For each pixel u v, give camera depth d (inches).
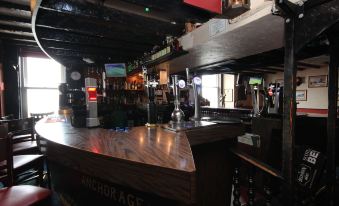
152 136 61.3
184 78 107.9
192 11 74.3
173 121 85.5
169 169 34.0
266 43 98.7
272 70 298.8
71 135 63.4
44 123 97.2
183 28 111.7
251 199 65.7
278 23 70.9
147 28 102.7
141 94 229.3
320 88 299.3
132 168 38.1
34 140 131.3
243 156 64.6
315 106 304.8
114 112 81.0
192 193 31.9
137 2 69.4
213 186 81.9
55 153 54.8
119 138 58.5
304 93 317.1
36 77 253.8
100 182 55.1
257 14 67.1
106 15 89.0
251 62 154.9
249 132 125.5
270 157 104.7
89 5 82.8
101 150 45.4
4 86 225.9
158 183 35.2
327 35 71.7
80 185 62.9
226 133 81.4
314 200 76.7
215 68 185.3
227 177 87.4
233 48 108.0
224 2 69.4
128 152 43.7
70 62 192.1
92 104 78.2
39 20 90.4
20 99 239.3
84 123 80.6
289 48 51.2
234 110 182.4
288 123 52.5
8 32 195.0
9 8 147.6
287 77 52.1
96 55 166.6
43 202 52.6
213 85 401.4
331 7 42.9
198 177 76.1
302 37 48.3
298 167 85.2
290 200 52.0
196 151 75.5
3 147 58.7
